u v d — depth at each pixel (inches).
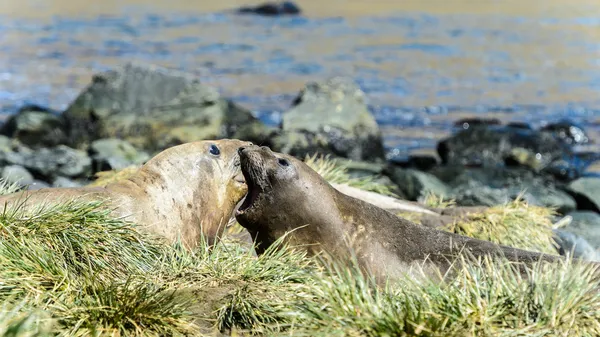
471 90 4680.1
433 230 1285.7
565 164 3198.8
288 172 1253.7
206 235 1333.7
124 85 3403.1
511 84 4864.7
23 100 4141.2
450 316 981.2
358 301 1006.4
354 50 5762.8
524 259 1228.5
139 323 1005.2
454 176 2736.2
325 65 5226.4
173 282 1107.9
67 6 7682.1
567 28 6919.3
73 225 1158.3
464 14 7608.3
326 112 3270.2
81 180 2532.0
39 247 1101.7
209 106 3294.8
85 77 4734.3
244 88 4537.4
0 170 2472.9
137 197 1273.4
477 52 5807.1
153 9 7623.0
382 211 1288.1
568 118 4092.0
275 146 3088.1
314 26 6781.5
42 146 3225.9
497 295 1027.3
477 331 967.0
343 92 3358.8
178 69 4980.3
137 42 5895.7
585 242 1734.7
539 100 4471.0
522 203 1830.7
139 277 1120.8
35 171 2581.2
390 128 3838.6
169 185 1301.7
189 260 1168.8
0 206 1203.2
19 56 5300.2
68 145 3253.0
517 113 4173.2
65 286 1058.7
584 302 1021.2
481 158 3238.2
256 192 1266.0
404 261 1240.2
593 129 3875.5
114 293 1049.5
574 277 1048.8
